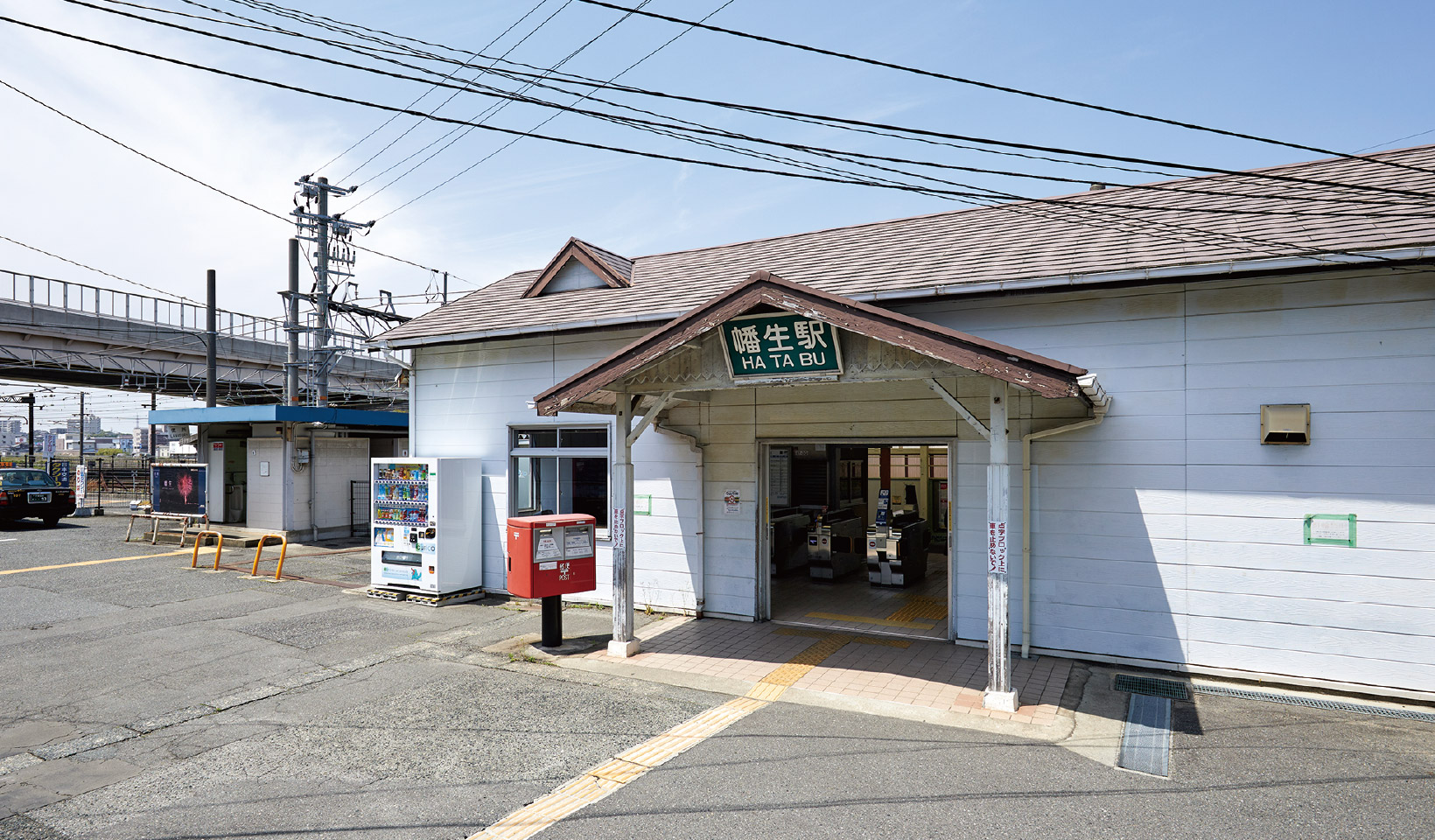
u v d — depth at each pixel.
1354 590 6.54
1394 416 6.42
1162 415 7.25
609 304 10.48
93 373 25.72
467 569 10.71
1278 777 5.01
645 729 5.87
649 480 9.92
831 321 6.10
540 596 8.00
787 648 8.09
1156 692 6.68
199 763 5.25
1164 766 5.18
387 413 17.56
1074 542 7.61
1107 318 7.49
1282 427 6.70
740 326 6.65
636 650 7.93
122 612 9.75
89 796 4.75
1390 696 6.40
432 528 10.27
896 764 5.23
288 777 5.03
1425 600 6.30
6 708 6.30
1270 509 6.83
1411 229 6.43
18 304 21.80
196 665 7.49
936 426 8.32
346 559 14.34
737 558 9.36
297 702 6.47
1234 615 6.96
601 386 7.14
